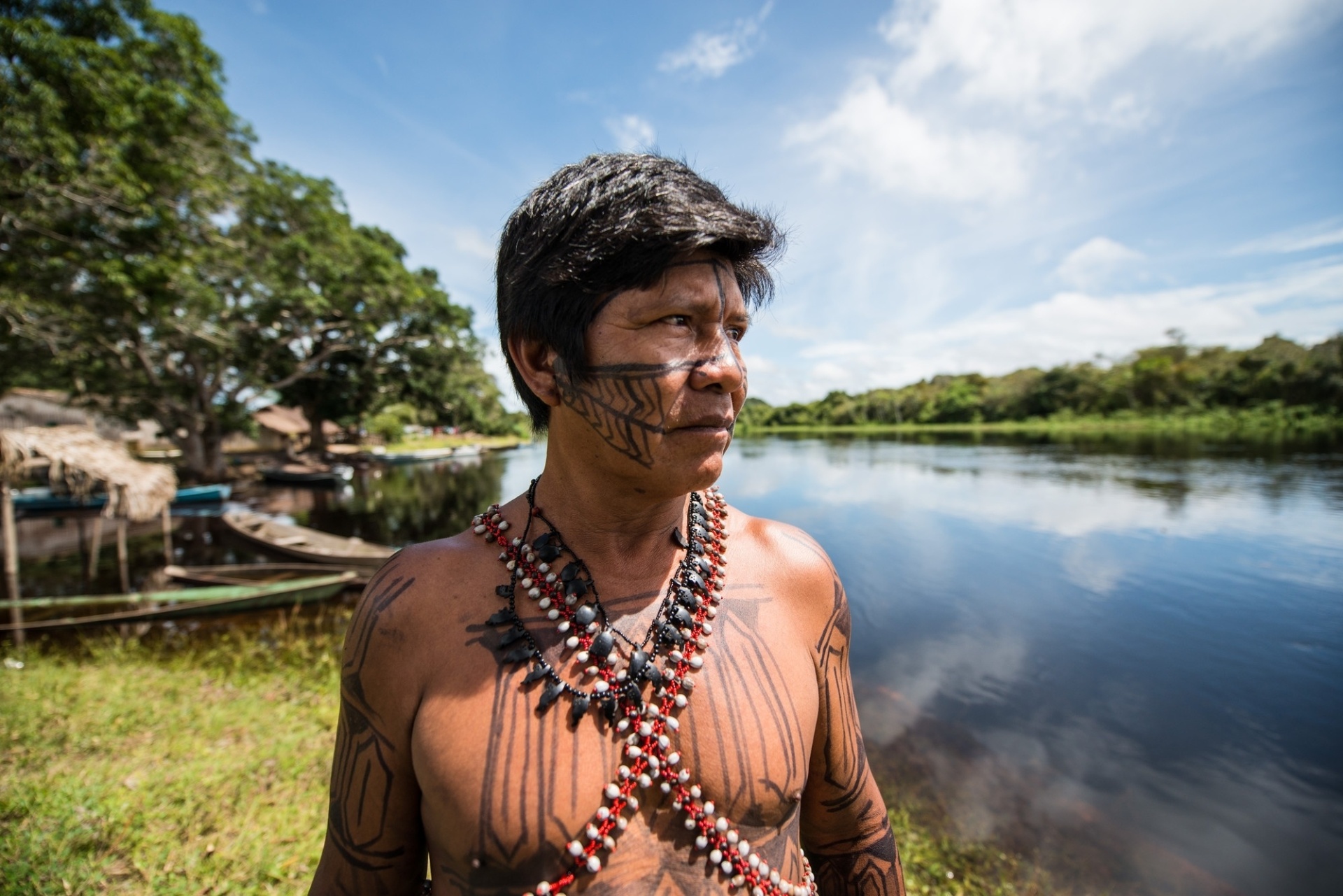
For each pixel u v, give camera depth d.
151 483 10.27
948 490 18.09
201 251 17.86
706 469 0.78
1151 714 5.68
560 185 0.81
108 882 2.85
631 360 0.75
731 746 0.81
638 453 0.77
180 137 16.48
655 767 0.76
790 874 0.84
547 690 0.78
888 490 18.33
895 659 7.00
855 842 1.03
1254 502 14.70
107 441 10.57
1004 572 10.16
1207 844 4.07
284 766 3.87
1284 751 5.13
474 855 0.73
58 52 13.73
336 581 9.19
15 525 16.48
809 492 18.09
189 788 3.57
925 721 5.60
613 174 0.77
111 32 16.23
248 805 3.47
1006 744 5.21
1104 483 18.33
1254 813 4.38
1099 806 4.41
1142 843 4.07
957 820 4.25
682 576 0.89
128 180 14.75
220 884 2.84
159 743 4.22
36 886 2.75
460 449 42.91
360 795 0.85
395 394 31.52
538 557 0.86
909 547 11.78
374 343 26.56
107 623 7.68
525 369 0.84
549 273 0.76
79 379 22.30
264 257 21.62
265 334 23.67
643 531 0.89
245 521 14.54
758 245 0.81
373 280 23.77
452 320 26.61
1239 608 8.43
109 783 3.62
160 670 5.84
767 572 0.97
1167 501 15.24
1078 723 5.54
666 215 0.73
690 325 0.76
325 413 30.77
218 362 22.75
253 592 8.40
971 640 7.52
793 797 0.84
